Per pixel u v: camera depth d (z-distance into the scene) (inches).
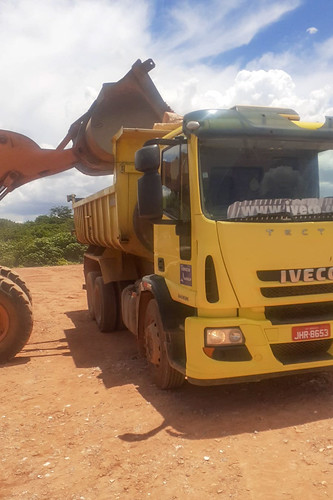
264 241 182.2
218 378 183.9
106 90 315.0
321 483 137.6
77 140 329.4
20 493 142.2
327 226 189.0
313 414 185.3
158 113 324.5
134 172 270.8
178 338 205.8
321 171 199.0
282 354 193.2
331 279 189.8
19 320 274.8
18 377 252.1
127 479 146.4
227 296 181.0
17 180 330.6
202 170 188.5
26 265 1267.2
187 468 150.4
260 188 192.1
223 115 191.6
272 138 193.5
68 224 2001.7
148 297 242.4
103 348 305.1
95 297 368.8
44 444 173.8
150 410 199.0
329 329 191.9
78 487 143.7
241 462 152.0
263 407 195.3
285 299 185.2
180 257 202.7
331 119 203.8
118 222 272.2
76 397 220.1
